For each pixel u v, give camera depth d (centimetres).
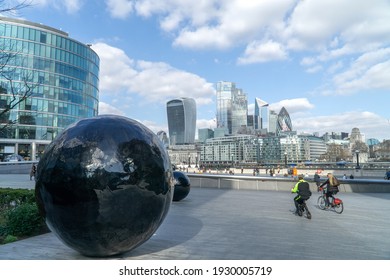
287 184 2295
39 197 514
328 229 908
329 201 1349
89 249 516
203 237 765
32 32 6347
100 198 473
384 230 904
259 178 2350
